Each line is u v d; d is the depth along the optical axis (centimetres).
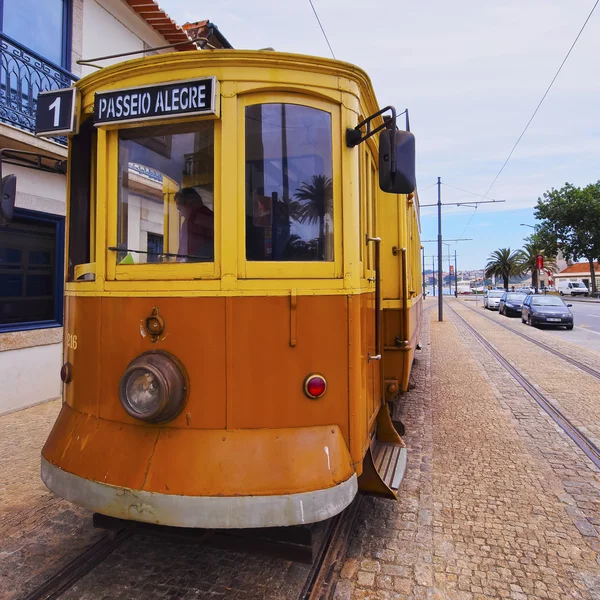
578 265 7194
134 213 264
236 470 222
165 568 278
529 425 573
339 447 240
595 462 454
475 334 1631
